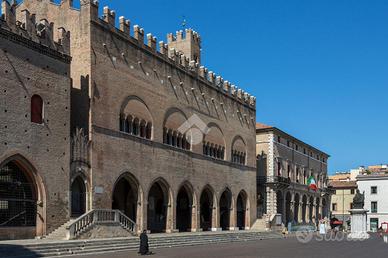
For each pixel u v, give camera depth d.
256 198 86.44
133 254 39.09
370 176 130.25
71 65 51.22
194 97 68.56
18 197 41.91
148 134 58.75
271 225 85.12
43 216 43.16
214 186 71.75
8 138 40.28
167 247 48.56
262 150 95.38
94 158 49.38
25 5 55.41
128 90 55.28
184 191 70.44
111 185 51.50
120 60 54.41
